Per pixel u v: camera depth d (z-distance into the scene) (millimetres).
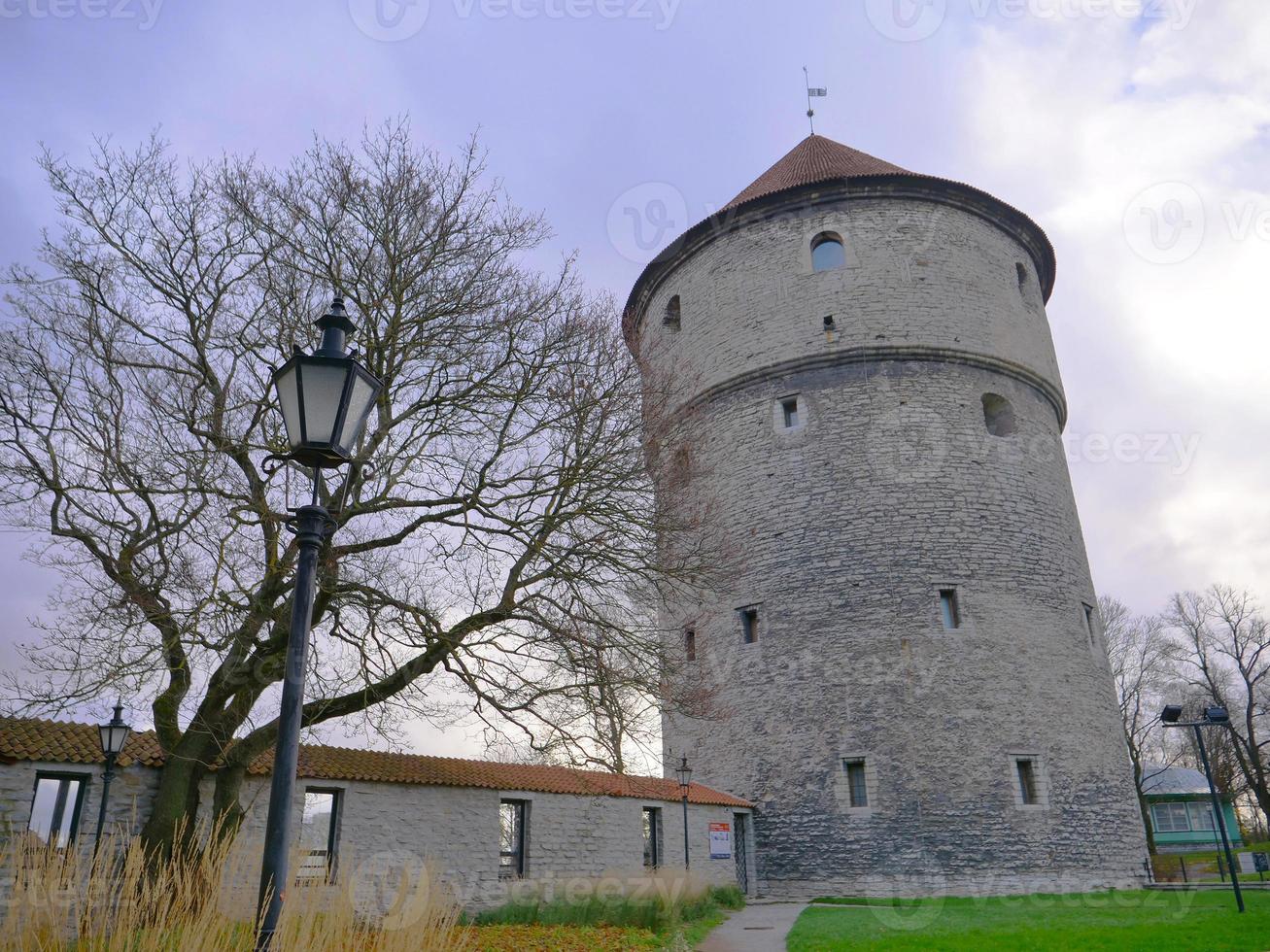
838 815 19000
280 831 4598
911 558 20188
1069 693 19922
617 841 16734
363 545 11656
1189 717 43062
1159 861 28125
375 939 5988
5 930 4727
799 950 11312
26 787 11211
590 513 12273
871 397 21484
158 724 11656
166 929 5066
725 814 19344
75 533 11273
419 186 13203
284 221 13141
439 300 12781
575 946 11195
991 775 18672
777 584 21062
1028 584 20484
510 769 16203
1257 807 48875
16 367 11766
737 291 23562
